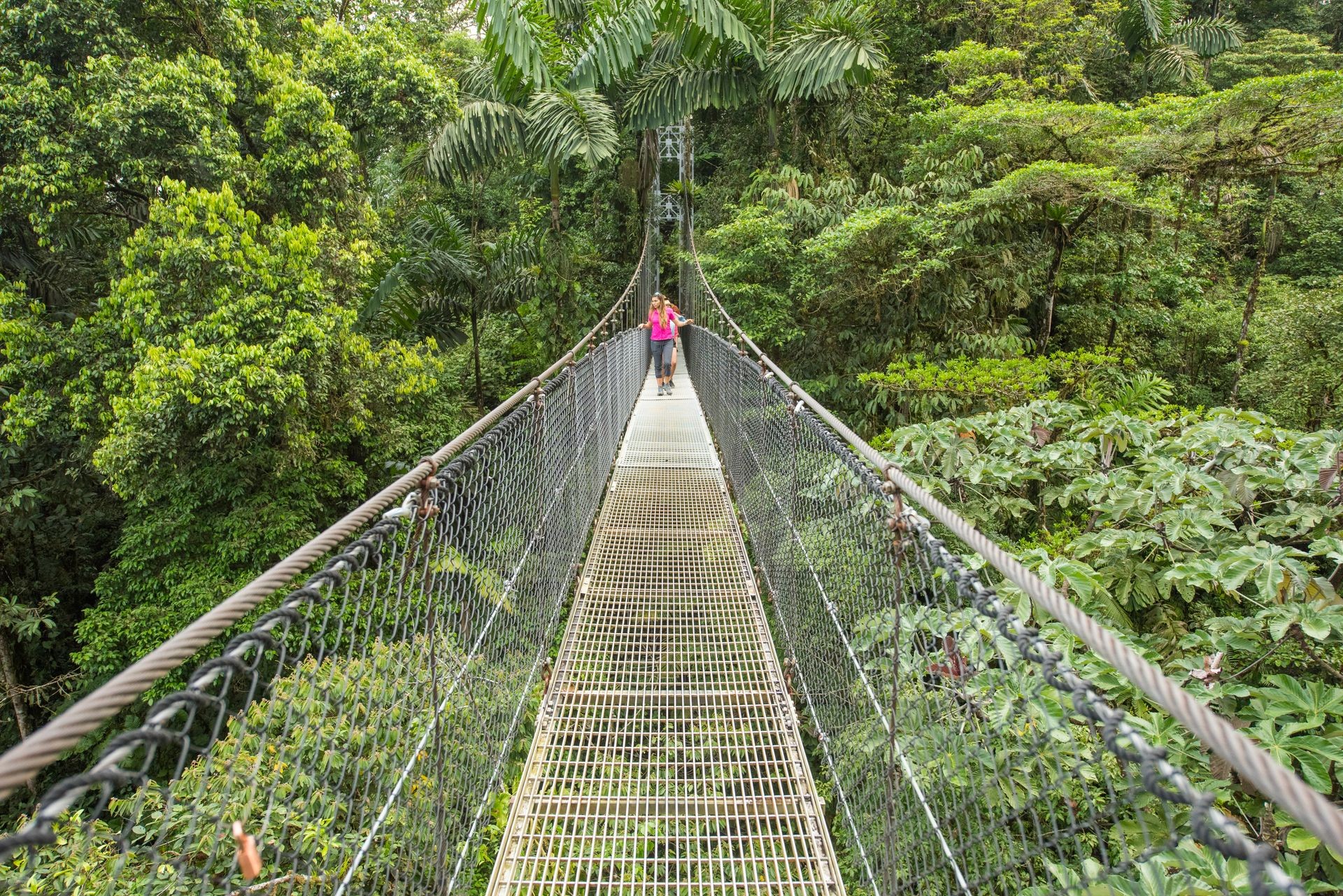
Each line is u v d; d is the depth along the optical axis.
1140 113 6.52
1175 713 0.61
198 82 6.10
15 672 7.06
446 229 8.85
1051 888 1.11
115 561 7.82
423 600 1.43
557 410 2.96
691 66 9.87
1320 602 1.89
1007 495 3.41
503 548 1.98
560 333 10.20
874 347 7.73
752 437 3.90
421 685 1.44
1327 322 6.68
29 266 7.13
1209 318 7.89
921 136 8.88
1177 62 10.39
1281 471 2.26
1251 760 0.53
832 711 2.15
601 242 12.78
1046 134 6.83
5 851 0.47
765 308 8.34
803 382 8.37
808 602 2.45
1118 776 1.69
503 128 9.03
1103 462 2.82
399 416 7.40
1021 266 7.25
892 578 1.51
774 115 9.92
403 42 9.43
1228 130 5.86
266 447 6.02
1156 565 2.43
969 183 7.12
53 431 6.25
